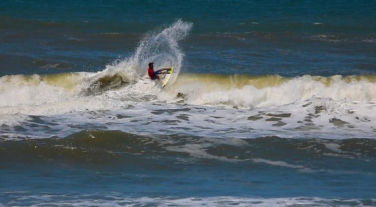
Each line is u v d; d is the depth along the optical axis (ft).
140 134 198.29
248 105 244.42
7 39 355.56
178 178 165.78
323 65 305.94
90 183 160.86
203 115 226.38
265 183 161.68
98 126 209.67
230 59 314.35
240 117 223.71
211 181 163.22
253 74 271.28
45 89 260.42
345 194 151.74
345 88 249.96
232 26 437.17
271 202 144.46
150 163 177.99
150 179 164.86
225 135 201.46
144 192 152.76
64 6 520.83
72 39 362.12
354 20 480.64
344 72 290.56
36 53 321.11
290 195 150.51
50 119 215.92
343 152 188.96
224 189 155.74
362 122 217.15
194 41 358.43
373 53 340.80
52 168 173.27
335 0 598.34
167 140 195.21
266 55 327.88
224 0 580.30
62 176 166.71
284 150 189.26
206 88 256.32
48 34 374.63
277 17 496.64
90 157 181.78
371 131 208.33
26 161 177.88
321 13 521.24
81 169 173.06
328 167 176.24
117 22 435.94
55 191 153.07
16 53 318.04
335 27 441.68
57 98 255.70
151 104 242.17
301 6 558.97
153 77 261.44
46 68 295.07
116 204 142.61
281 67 298.97
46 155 182.29
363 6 558.97
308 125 213.87
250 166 176.76
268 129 209.56
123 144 191.11
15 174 167.53
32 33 375.45
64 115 221.66
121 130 204.33
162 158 181.78
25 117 215.10
